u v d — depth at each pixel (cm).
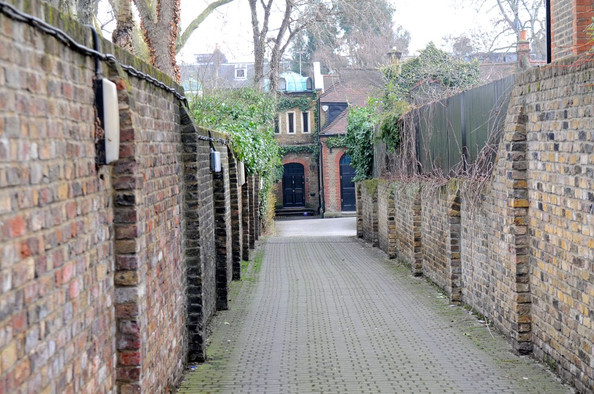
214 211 1148
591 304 625
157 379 571
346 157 4384
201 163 919
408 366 764
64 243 369
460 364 766
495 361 774
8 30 303
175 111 724
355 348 856
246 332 966
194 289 791
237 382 708
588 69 620
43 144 341
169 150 667
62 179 369
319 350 849
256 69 3092
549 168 727
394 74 2456
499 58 2930
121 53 492
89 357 414
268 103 2667
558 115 698
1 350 288
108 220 464
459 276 1143
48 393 341
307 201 4553
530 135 787
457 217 1147
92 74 430
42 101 342
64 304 368
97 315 433
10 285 298
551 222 724
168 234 646
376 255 1936
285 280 1497
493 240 922
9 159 300
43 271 337
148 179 550
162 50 1588
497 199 893
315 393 668
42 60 343
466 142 1149
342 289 1345
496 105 963
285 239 2522
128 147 479
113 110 445
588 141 623
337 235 2797
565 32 1073
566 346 688
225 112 2039
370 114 2394
